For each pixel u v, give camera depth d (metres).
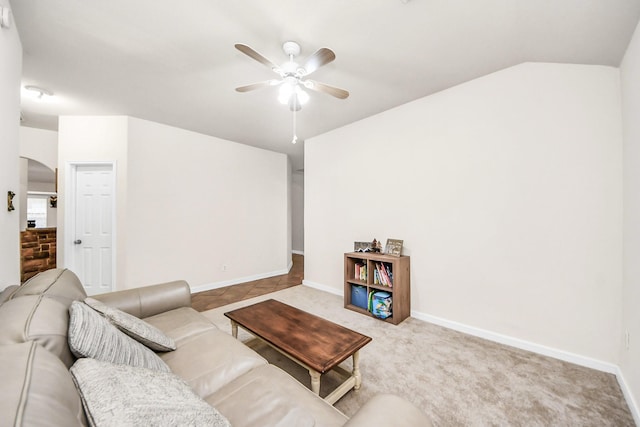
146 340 1.37
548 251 2.17
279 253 5.25
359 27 1.80
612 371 1.89
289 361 2.10
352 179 3.67
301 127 3.83
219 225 4.32
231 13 1.68
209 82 2.55
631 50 1.68
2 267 1.50
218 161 4.32
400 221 3.13
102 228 3.49
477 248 2.53
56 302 1.19
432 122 2.84
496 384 1.79
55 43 1.96
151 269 3.60
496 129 2.41
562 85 2.11
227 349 1.50
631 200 1.71
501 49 2.04
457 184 2.66
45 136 3.92
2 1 1.42
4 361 0.66
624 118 1.82
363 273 3.21
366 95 2.84
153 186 3.62
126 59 2.18
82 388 0.77
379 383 1.81
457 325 2.64
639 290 1.57
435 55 2.13
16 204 1.71
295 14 1.69
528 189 2.25
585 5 1.50
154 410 0.75
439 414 1.54
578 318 2.04
